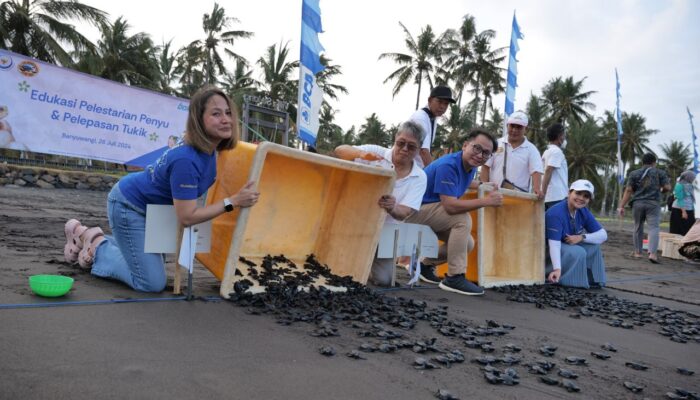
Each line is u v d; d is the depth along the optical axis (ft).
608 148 209.46
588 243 19.58
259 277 11.85
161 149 32.37
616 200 230.27
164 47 136.26
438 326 10.44
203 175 10.23
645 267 29.50
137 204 10.32
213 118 9.77
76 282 10.96
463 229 15.21
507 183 19.90
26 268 12.07
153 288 10.58
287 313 10.13
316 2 21.56
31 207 29.71
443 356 8.11
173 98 32.14
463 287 15.12
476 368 7.98
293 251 14.06
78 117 29.17
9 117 27.25
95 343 7.15
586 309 14.30
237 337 8.25
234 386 6.20
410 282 15.03
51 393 5.38
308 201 13.97
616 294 18.51
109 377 6.01
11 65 26.94
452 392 6.82
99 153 30.22
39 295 9.37
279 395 6.09
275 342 8.20
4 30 62.75
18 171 47.26
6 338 6.90
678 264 32.65
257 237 13.29
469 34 150.82
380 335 9.12
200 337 8.03
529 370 8.15
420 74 148.05
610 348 10.14
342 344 8.49
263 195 13.14
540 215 18.31
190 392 5.86
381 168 12.66
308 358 7.60
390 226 14.21
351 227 13.73
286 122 41.01
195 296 10.52
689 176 40.01
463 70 148.97
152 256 10.51
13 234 18.29
